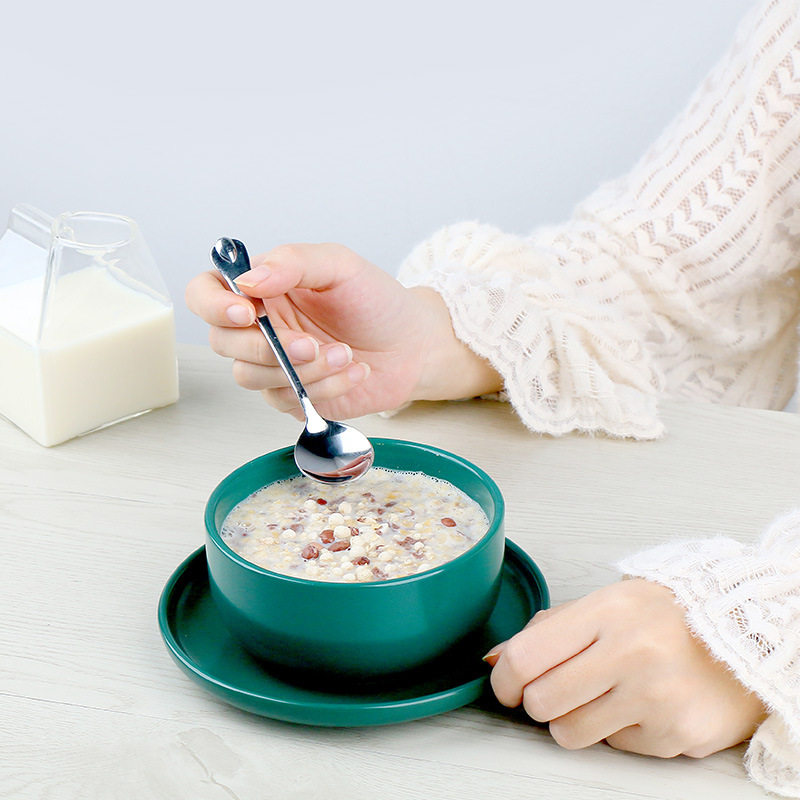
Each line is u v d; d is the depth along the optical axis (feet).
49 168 5.49
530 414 2.95
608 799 2.21
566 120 4.70
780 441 2.93
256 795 2.21
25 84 5.30
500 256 3.20
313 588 2.25
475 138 4.84
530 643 2.27
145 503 2.74
